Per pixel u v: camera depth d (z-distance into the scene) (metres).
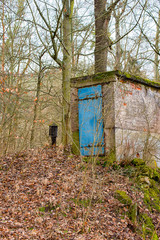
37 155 8.92
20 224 4.89
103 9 11.21
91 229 5.13
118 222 5.50
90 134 8.32
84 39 10.45
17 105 10.03
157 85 9.84
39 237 4.58
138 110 8.85
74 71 12.56
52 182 6.77
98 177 6.73
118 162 7.63
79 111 8.66
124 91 8.27
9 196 5.99
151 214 6.03
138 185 6.93
